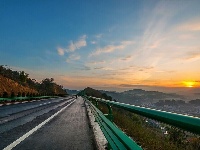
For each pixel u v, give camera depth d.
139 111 2.78
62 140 6.96
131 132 5.80
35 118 12.92
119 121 7.80
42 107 23.14
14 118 12.88
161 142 3.98
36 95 53.12
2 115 14.62
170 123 1.79
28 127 9.53
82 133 8.21
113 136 4.22
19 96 39.56
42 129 9.02
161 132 4.11
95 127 9.23
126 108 3.85
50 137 7.41
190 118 1.44
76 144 6.45
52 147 6.07
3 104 27.81
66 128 9.33
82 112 17.11
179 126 1.59
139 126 5.82
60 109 20.28
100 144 6.12
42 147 6.04
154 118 2.23
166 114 1.85
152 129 4.71
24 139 7.04
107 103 6.69
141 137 5.02
